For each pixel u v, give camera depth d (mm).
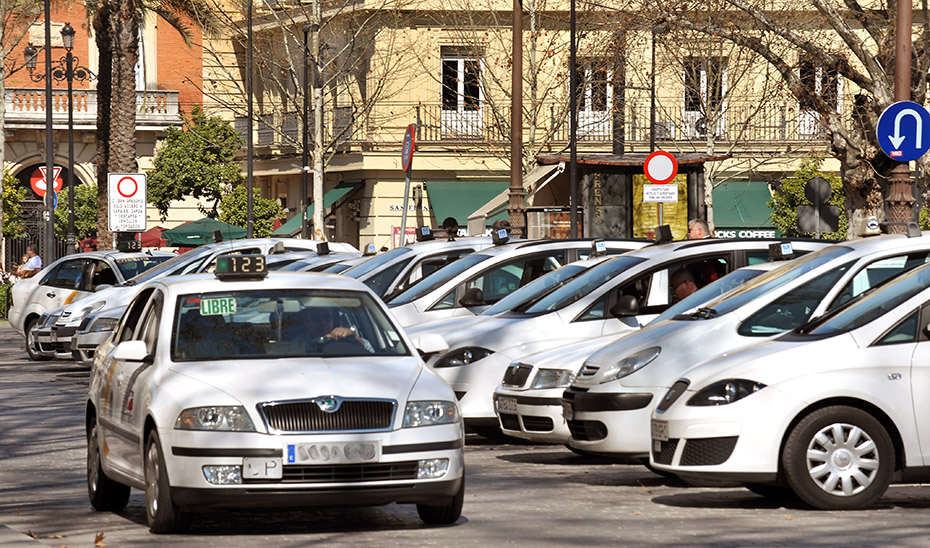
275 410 22578
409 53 114500
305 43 102250
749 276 33125
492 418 35812
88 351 56000
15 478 31844
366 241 117000
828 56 60562
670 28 68938
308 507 22875
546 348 35250
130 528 24516
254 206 124062
